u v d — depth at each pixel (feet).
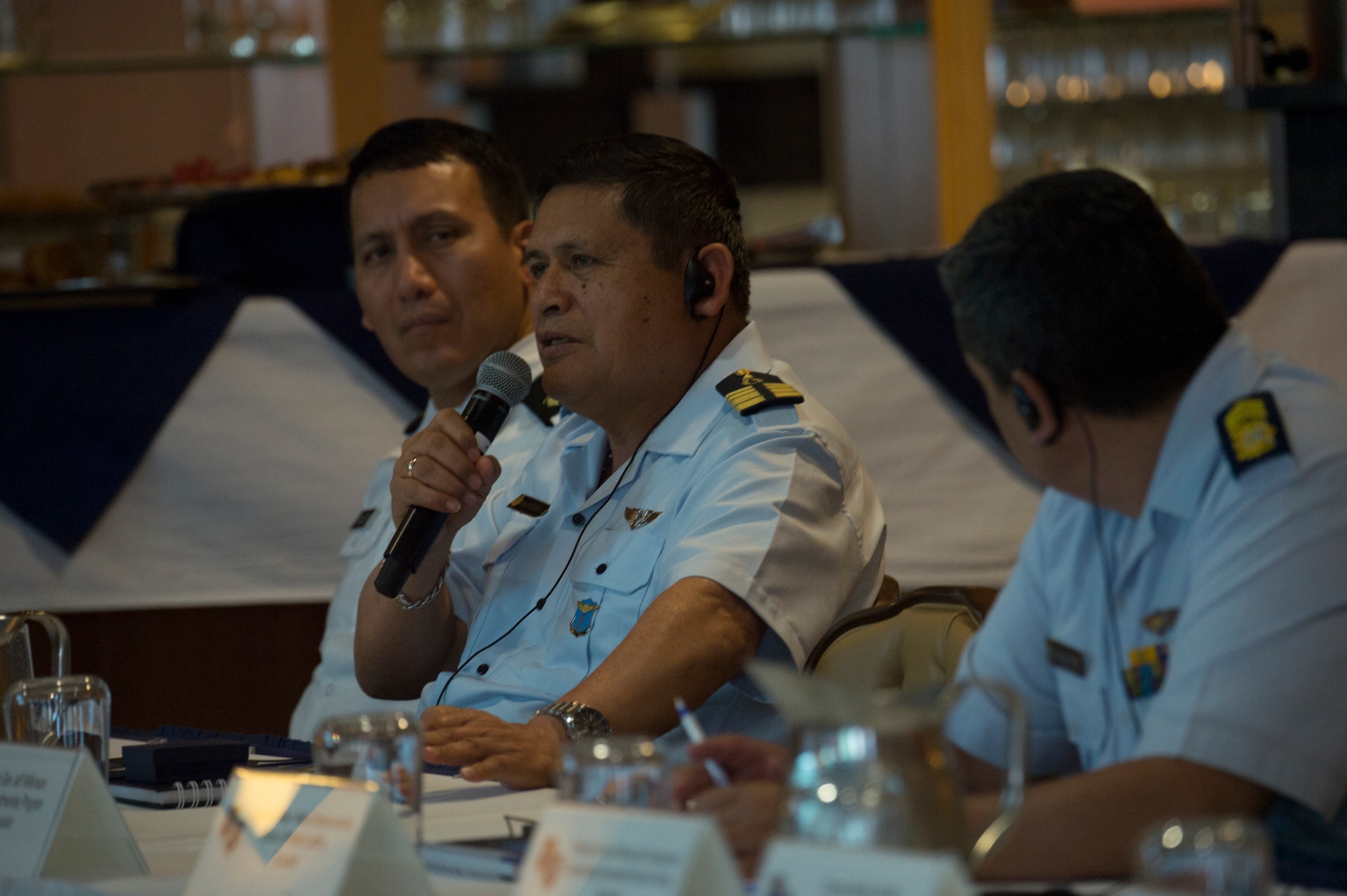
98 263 38.34
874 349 32.01
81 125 44.37
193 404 33.35
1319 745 11.59
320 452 33.30
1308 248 31.42
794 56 45.29
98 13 43.24
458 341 26.20
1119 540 13.82
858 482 20.74
